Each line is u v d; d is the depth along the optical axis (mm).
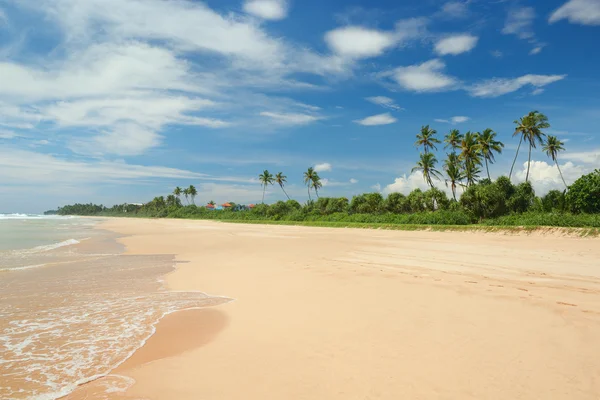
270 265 15383
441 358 5367
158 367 5645
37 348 6539
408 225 38812
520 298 8258
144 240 31328
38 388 5012
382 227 41188
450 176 53188
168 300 9992
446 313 7426
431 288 9656
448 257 15688
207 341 6746
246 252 20781
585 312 7082
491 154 52531
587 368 4863
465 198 41062
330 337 6484
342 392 4551
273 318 7879
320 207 74562
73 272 14711
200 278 13234
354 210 63656
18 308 9227
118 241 30453
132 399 4652
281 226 56688
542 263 13383
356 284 10617
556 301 7898
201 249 23438
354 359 5504
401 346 5875
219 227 57406
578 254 15797
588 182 32094
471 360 5254
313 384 4809
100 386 5039
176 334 7203
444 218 40406
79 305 9500
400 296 8953
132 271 14977
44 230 48281
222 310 8852
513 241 22891
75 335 7223
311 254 18531
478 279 10594
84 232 44219
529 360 5176
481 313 7312
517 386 4500
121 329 7574
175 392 4809
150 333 7293
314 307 8461
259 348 6207
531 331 6230
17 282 12617
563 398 4207
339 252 18984
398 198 55594
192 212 127000
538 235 26719
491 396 4305
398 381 4754
